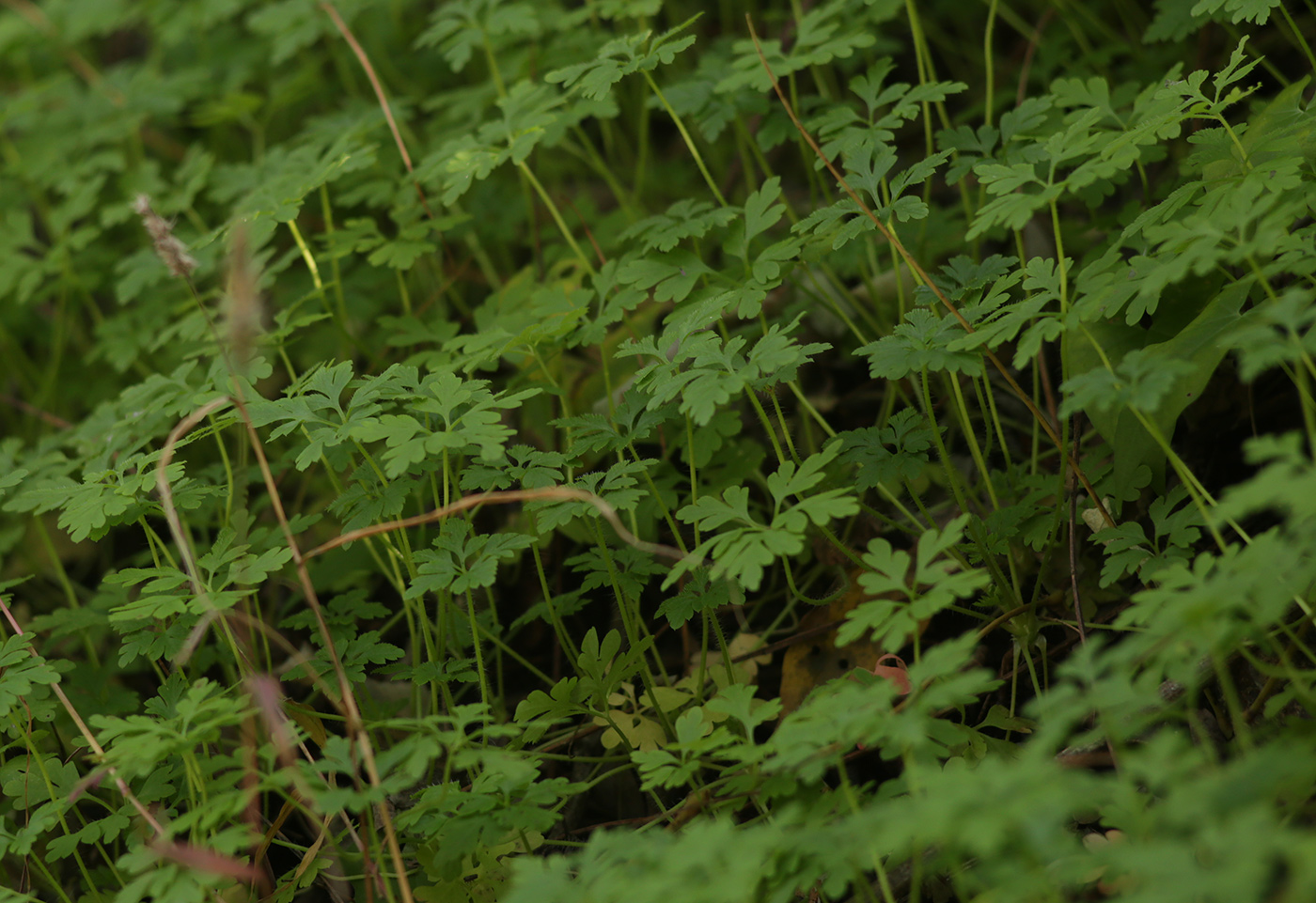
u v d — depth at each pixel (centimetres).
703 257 374
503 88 350
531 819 196
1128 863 130
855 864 170
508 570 326
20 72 538
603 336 273
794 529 196
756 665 283
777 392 337
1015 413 318
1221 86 232
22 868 270
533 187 413
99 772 195
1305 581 172
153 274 355
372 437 226
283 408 243
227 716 191
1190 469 272
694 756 206
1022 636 253
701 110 317
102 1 498
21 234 406
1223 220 193
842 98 427
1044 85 383
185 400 276
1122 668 164
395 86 495
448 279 388
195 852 182
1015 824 141
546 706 239
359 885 243
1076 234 331
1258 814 123
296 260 432
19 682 230
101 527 242
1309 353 171
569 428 254
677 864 153
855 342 338
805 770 178
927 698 164
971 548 259
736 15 479
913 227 335
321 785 193
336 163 306
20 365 446
